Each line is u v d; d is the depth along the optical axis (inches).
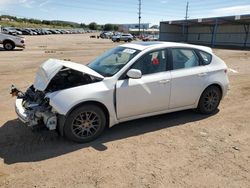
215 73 219.3
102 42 1676.9
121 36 1882.4
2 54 683.4
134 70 172.9
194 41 2050.9
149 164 146.9
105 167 143.0
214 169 143.3
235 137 184.2
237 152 162.6
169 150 163.2
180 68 202.1
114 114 177.0
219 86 224.5
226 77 228.2
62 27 5442.9
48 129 171.8
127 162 148.5
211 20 1610.5
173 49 201.0
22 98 190.4
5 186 124.9
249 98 284.4
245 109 245.4
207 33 1920.5
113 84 172.9
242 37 1657.2
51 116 160.7
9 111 225.9
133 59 182.1
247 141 178.4
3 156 151.9
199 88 210.8
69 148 163.3
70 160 149.6
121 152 159.6
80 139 169.2
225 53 956.6
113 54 204.5
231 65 568.7
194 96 210.7
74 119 164.4
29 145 165.9
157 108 194.1
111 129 193.5
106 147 165.6
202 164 148.0
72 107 160.1
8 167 140.9
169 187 126.9
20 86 321.7
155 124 204.1
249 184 130.7
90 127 171.2
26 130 186.5
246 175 138.3
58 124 164.6
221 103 262.8
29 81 351.9
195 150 163.9
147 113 191.3
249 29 1600.6
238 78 405.1
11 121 202.7
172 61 198.7
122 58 190.9
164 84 190.5
